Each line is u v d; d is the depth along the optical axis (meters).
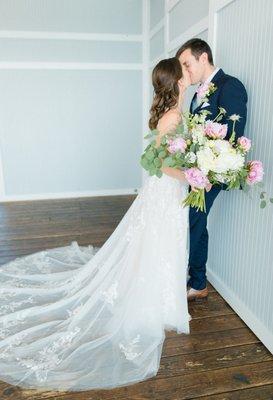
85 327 1.95
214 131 1.59
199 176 1.56
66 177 5.14
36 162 5.01
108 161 5.20
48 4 4.51
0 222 4.09
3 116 4.76
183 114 1.76
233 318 2.20
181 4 3.23
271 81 1.74
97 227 3.88
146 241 1.98
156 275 1.96
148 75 4.94
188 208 2.00
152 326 1.92
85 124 5.00
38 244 3.41
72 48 4.71
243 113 1.88
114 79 4.91
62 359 1.76
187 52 2.03
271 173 1.79
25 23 4.53
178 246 1.98
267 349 1.90
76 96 4.88
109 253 2.27
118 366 1.73
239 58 2.06
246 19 1.95
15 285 2.46
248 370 1.75
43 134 4.93
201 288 2.38
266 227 1.86
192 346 1.93
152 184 1.99
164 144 1.72
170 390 1.62
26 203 4.91
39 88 4.76
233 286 2.29
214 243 2.57
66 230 3.79
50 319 2.07
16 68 4.64
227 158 1.52
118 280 2.02
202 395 1.60
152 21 4.55
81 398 1.58
